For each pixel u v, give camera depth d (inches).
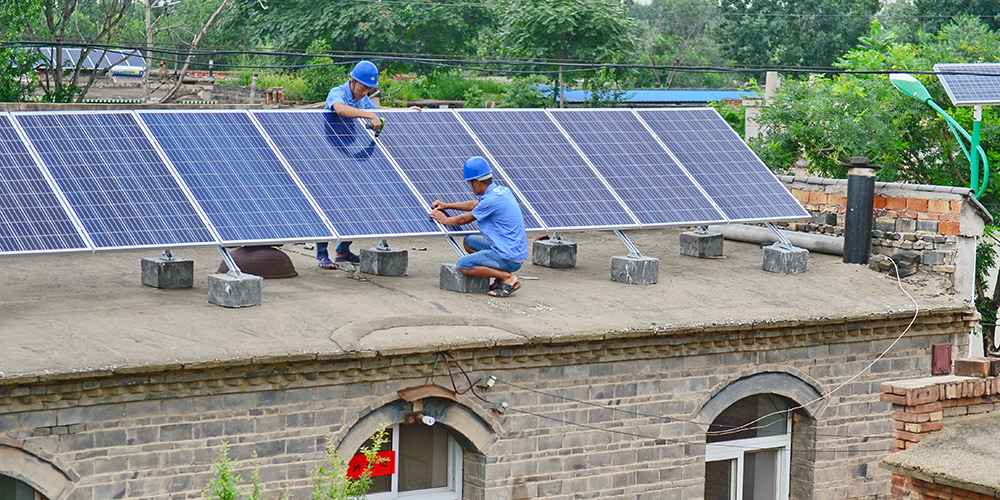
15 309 502.6
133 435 454.0
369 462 458.3
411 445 541.3
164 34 2249.0
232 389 471.5
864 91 1172.5
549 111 687.7
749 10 2701.8
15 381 418.3
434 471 549.3
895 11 2709.2
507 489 538.0
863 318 601.0
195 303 527.2
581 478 554.3
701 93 2130.9
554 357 537.3
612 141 679.1
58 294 538.6
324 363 484.7
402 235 548.7
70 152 526.6
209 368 455.5
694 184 663.1
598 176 639.8
